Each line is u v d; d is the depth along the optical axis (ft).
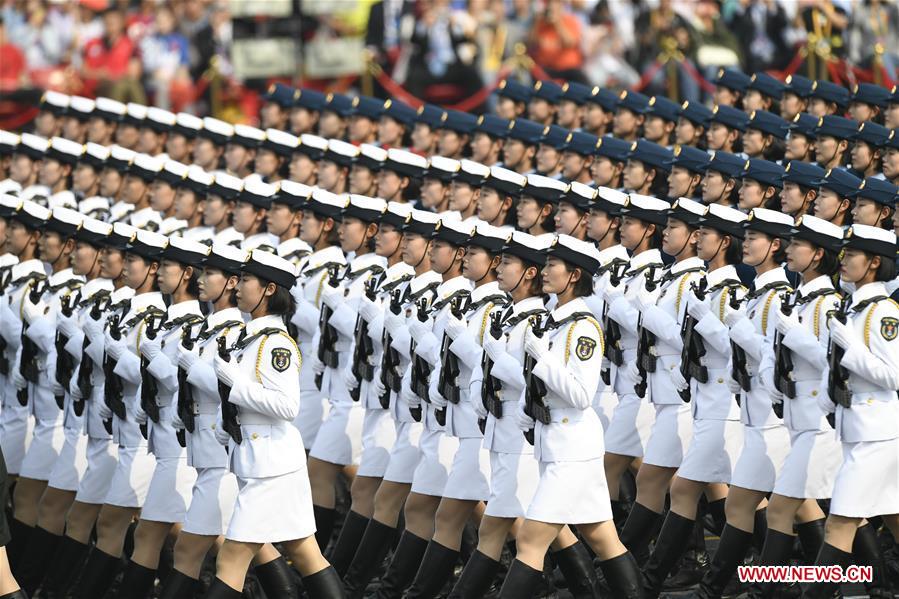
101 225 135.85
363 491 132.36
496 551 112.98
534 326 107.55
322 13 246.47
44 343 136.26
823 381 110.73
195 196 169.48
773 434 119.24
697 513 129.49
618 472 136.26
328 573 109.70
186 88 253.44
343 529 132.46
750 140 166.30
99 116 204.74
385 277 136.87
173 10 253.44
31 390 139.74
